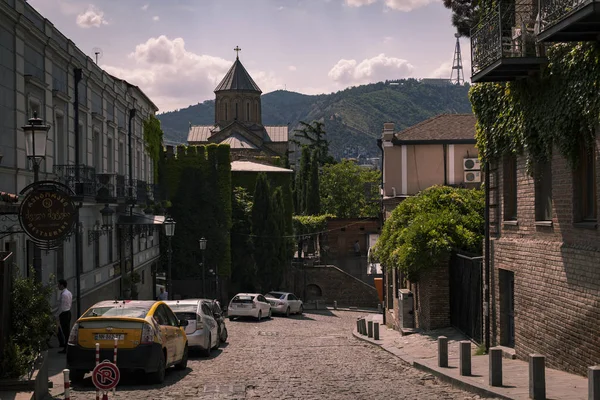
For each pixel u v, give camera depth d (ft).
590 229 42.93
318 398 39.96
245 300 136.67
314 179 283.79
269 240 200.34
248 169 227.20
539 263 50.55
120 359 44.09
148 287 148.46
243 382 46.65
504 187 58.95
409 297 87.97
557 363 47.47
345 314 174.70
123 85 119.03
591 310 42.16
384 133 113.60
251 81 360.89
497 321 60.34
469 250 76.95
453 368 51.21
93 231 90.89
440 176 112.47
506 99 56.08
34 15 69.92
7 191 61.26
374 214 317.42
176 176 191.42
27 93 67.00
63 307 64.39
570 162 44.96
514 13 53.93
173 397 40.45
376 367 56.65
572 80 43.78
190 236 188.55
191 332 65.87
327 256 237.66
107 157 104.99
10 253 38.83
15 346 36.78
